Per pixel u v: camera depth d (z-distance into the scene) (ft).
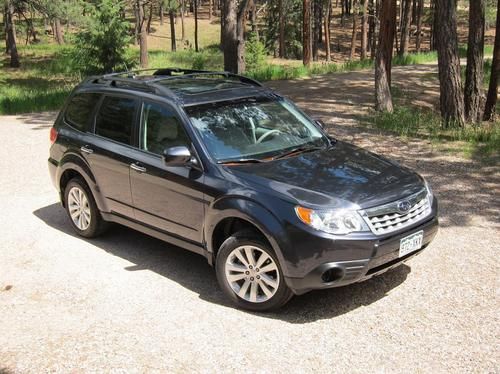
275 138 17.89
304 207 14.39
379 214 14.75
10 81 101.35
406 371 12.74
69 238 21.31
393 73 77.05
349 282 14.57
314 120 19.72
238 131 17.60
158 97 18.37
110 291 16.94
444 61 39.91
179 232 17.48
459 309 15.47
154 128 18.19
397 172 16.79
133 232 21.84
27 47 165.17
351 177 15.87
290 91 61.46
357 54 200.85
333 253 14.12
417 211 15.78
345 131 39.42
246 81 20.89
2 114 52.01
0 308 16.03
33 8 105.19
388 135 38.01
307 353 13.48
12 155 35.04
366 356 13.32
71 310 15.84
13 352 13.70
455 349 13.57
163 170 17.34
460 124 40.09
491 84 44.96
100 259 19.33
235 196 15.43
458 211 23.56
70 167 20.74
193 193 16.52
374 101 51.62
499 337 14.07
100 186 19.77
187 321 15.08
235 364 13.07
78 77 91.97
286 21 172.04
